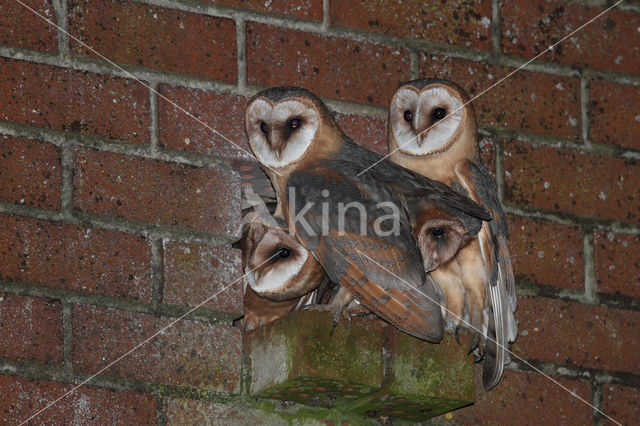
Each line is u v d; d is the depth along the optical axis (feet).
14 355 19.90
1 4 21.50
